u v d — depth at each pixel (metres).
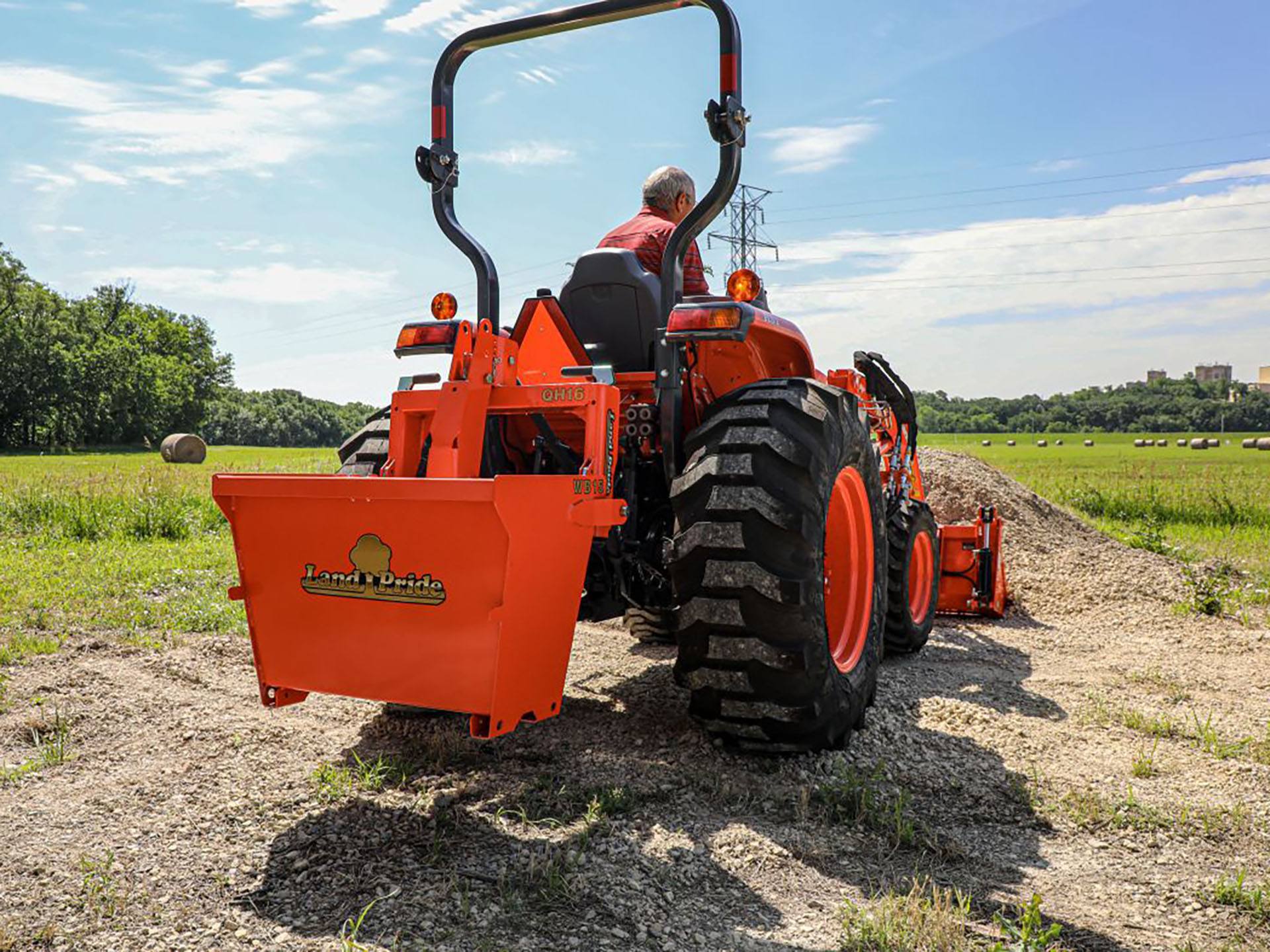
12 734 3.21
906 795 2.78
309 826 2.47
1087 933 2.05
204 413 85.75
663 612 3.64
